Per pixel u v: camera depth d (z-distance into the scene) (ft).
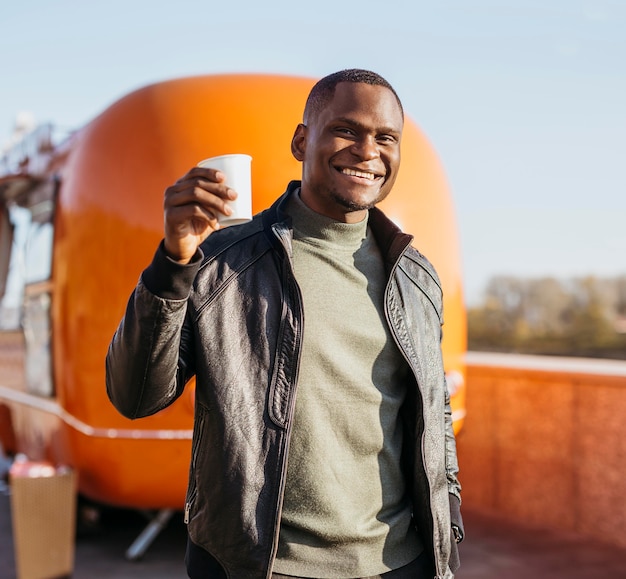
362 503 5.75
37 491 14.11
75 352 13.96
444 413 6.35
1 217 19.10
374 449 5.80
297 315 5.66
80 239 13.98
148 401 5.40
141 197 13.19
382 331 5.98
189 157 13.04
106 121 14.14
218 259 5.81
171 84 14.06
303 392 5.63
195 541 5.62
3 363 19.47
